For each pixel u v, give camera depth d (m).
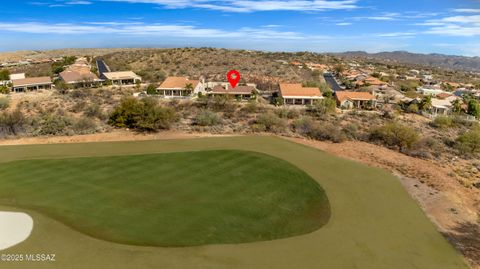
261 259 18.12
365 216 23.28
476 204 26.42
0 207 22.97
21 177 28.36
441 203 25.78
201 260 17.88
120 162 32.22
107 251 18.36
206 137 42.31
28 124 46.47
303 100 72.06
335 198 25.86
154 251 18.52
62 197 24.72
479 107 73.31
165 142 39.69
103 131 44.62
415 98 84.94
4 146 37.97
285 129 47.38
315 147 39.03
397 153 38.66
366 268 17.56
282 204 24.84
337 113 63.59
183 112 56.75
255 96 74.69
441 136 51.34
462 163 38.19
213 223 21.81
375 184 28.75
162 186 27.05
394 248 19.53
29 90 82.94
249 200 25.23
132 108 46.53
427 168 33.84
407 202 25.61
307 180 28.91
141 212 22.84
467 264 18.31
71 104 61.66
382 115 64.25
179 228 21.03
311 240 20.20
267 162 32.69
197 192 26.20
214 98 66.06
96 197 24.83
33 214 22.09
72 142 39.78
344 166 32.78
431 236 21.02
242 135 43.78
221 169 30.86
